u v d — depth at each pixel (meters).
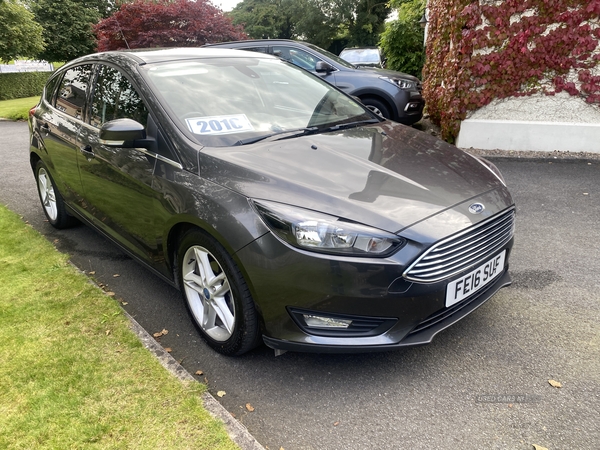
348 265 2.23
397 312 2.31
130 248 3.45
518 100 6.90
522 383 2.48
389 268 2.23
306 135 3.18
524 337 2.86
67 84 4.26
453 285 2.41
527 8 6.41
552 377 2.52
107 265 4.03
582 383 2.46
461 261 2.45
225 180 2.56
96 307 3.16
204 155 2.73
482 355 2.71
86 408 2.28
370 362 2.71
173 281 3.09
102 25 13.97
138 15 13.96
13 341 2.82
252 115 3.23
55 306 3.19
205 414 2.23
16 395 2.38
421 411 2.33
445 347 2.80
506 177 5.97
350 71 7.94
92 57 3.96
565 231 4.36
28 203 5.77
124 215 3.31
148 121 3.04
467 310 2.58
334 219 2.28
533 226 4.50
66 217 4.67
